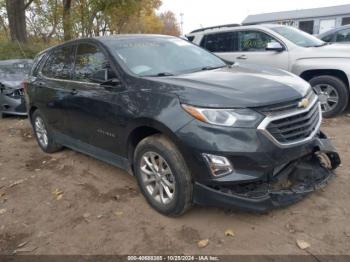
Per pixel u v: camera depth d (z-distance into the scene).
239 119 3.03
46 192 4.48
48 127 5.62
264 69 4.28
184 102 3.22
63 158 5.62
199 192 3.25
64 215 3.88
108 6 20.08
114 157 4.22
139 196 4.12
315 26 34.22
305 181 3.55
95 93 4.16
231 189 3.19
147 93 3.56
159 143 3.42
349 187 3.92
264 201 3.15
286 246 3.08
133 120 3.61
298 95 3.37
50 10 20.55
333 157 3.88
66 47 5.09
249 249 3.08
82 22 20.12
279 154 3.11
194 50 4.84
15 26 18.03
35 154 6.00
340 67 6.31
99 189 4.40
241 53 7.71
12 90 8.59
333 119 6.55
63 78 4.98
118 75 3.95
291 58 6.92
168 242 3.27
